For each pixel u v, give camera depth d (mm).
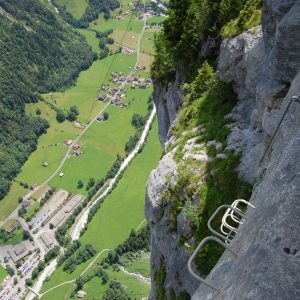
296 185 7555
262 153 18938
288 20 16188
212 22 31688
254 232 7668
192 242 20547
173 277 22922
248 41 24625
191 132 25906
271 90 18297
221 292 7609
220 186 20906
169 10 37562
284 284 6324
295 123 11938
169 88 39469
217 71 28250
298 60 16594
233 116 24438
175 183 23234
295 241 6707
